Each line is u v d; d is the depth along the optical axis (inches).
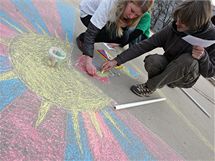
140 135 79.1
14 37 90.6
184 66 85.9
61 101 75.3
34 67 81.9
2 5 105.5
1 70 74.5
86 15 106.2
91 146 66.6
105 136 71.8
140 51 94.8
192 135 92.8
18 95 69.6
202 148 88.9
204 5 73.9
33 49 89.7
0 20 95.4
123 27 98.5
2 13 100.3
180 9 77.5
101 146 68.3
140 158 71.5
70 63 92.8
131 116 85.1
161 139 82.7
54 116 69.2
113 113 81.8
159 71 95.0
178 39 89.0
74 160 60.9
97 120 75.6
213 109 119.9
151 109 94.7
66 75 86.3
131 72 110.1
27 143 58.9
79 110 75.6
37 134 62.0
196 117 105.7
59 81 82.2
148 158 72.8
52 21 114.8
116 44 123.3
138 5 83.8
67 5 138.0
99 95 85.8
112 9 87.4
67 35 109.9
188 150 84.4
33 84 75.7
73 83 84.6
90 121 73.9
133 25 94.7
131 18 89.8
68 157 60.8
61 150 61.4
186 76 91.5
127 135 76.3
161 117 93.3
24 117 64.4
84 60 98.0
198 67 87.8
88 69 92.0
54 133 64.4
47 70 83.7
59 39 103.9
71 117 71.7
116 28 98.8
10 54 82.0
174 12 80.4
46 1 129.7
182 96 116.5
